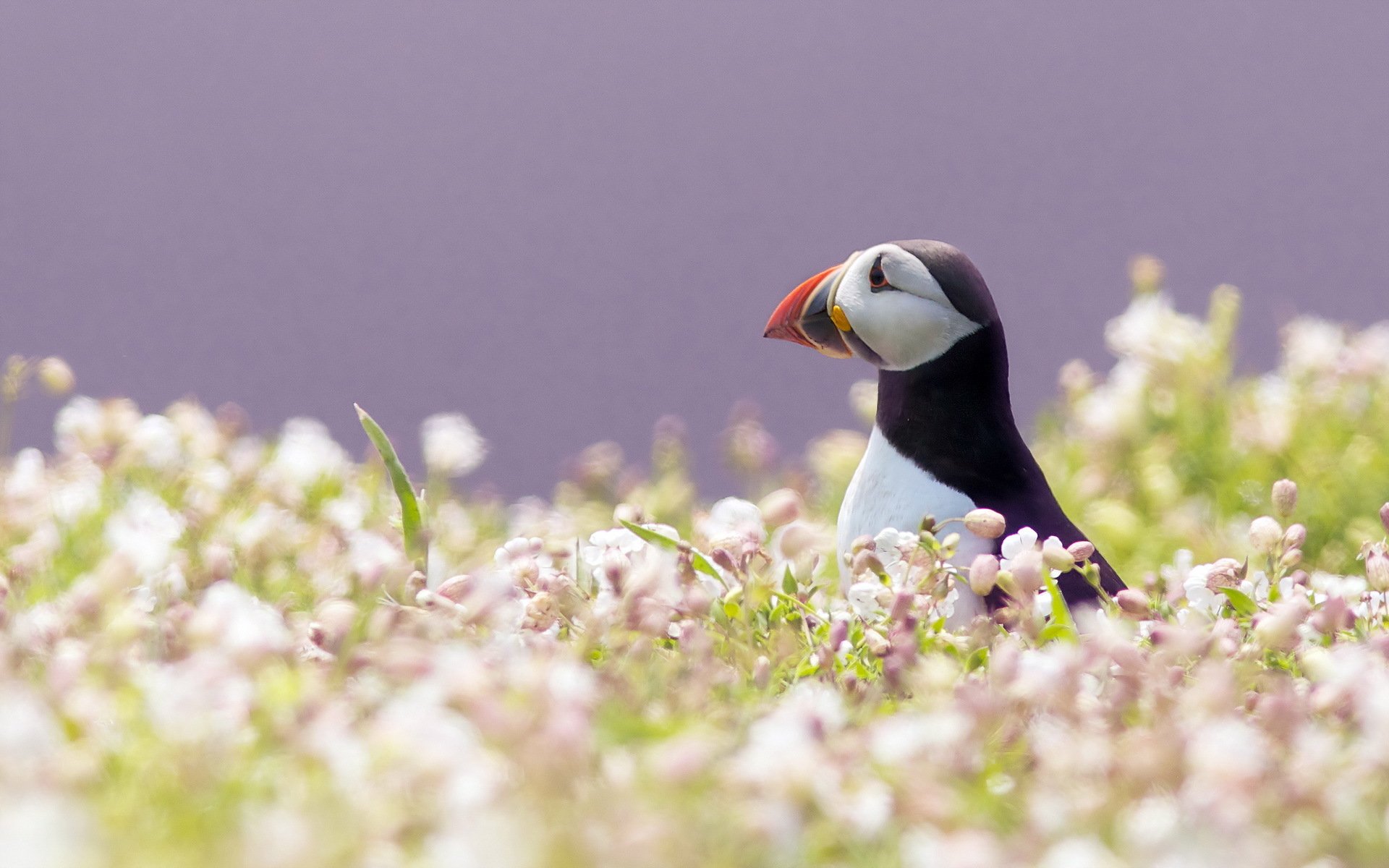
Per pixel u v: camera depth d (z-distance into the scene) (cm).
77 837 599
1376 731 646
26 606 662
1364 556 661
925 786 645
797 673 656
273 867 585
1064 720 649
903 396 670
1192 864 616
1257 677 654
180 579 661
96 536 673
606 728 648
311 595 667
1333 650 657
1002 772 648
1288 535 661
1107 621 657
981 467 669
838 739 648
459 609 655
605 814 629
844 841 645
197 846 630
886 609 658
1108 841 644
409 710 645
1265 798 645
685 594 659
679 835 626
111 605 654
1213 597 661
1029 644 656
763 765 644
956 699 649
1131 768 645
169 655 653
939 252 670
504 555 661
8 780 643
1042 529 667
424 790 643
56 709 647
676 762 643
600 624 655
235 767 646
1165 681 651
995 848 640
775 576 662
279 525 673
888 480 670
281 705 647
